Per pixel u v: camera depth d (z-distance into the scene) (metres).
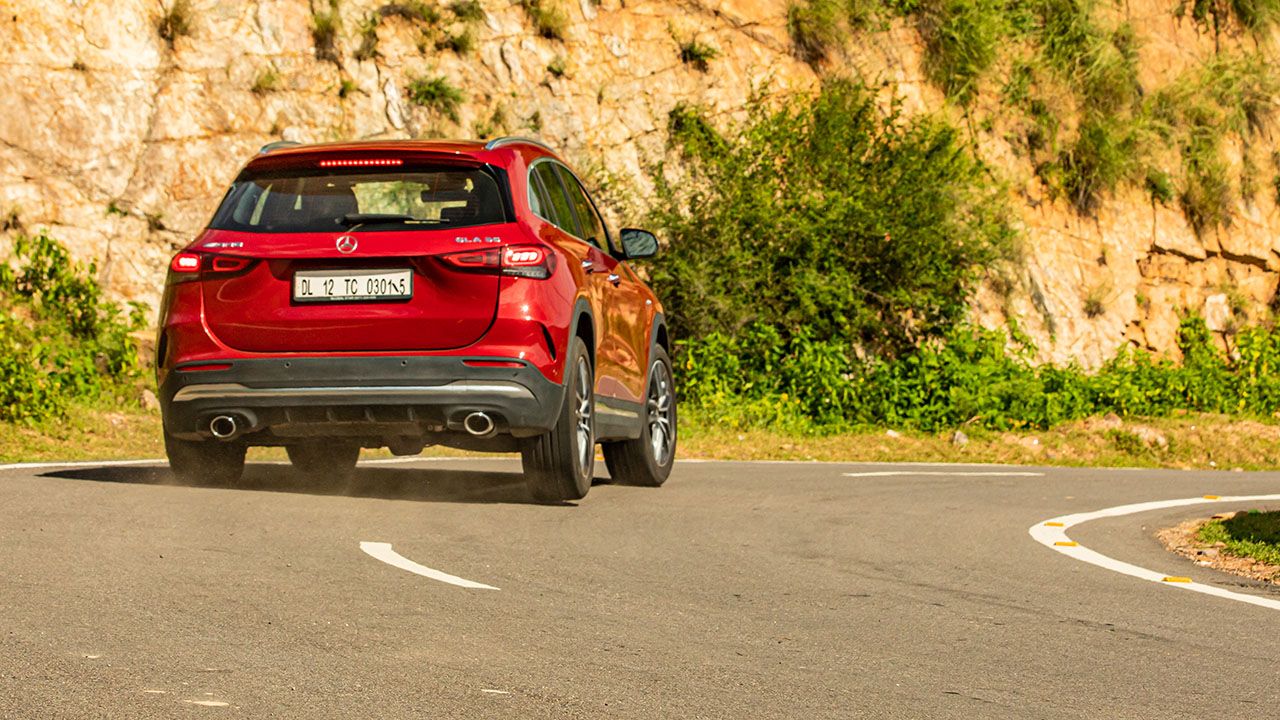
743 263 41.97
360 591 12.70
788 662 10.70
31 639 10.35
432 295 18.17
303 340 18.23
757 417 39.72
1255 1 60.41
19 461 25.23
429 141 19.39
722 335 41.75
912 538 18.05
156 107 41.38
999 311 49.25
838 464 30.75
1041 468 31.44
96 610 11.39
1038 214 52.22
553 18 46.50
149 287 39.81
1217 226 55.12
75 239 39.41
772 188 43.47
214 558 13.95
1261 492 25.98
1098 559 16.70
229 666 9.87
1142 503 23.38
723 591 13.63
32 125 39.94
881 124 45.50
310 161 18.83
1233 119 57.31
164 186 40.84
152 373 37.94
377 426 18.44
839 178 43.72
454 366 18.08
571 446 19.11
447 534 16.38
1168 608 13.55
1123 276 52.47
